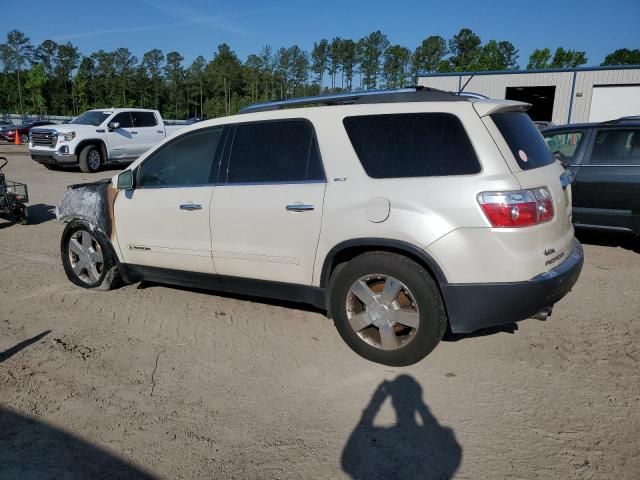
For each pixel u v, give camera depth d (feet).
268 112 14.01
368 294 12.37
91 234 17.15
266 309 16.14
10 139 104.63
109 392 11.40
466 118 11.60
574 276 12.24
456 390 11.41
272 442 9.71
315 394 11.33
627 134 21.80
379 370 12.32
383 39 355.97
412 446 9.56
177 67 375.45
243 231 13.84
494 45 272.72
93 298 17.12
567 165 21.67
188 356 13.14
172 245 15.29
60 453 9.37
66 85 336.49
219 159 14.49
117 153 55.57
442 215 11.27
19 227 28.43
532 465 9.00
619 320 15.21
